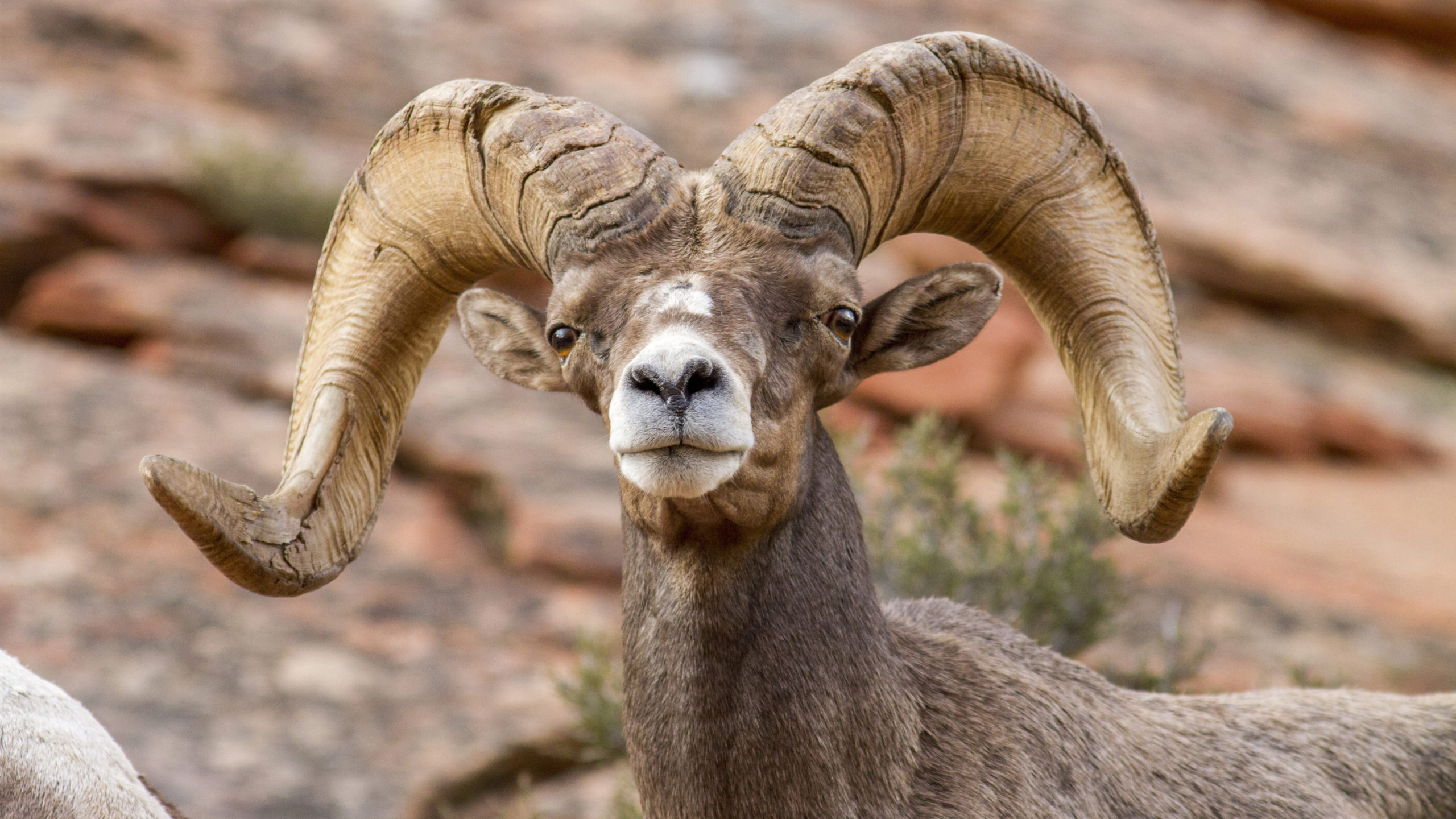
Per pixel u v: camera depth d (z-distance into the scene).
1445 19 120.50
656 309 11.87
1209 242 78.25
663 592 12.95
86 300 48.97
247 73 69.50
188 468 12.00
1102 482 13.80
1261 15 118.88
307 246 57.72
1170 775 14.34
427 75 74.69
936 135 13.60
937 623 14.73
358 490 14.94
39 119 59.00
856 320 12.81
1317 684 23.38
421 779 29.17
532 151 12.99
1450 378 78.56
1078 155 14.07
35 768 13.52
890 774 12.80
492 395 46.41
